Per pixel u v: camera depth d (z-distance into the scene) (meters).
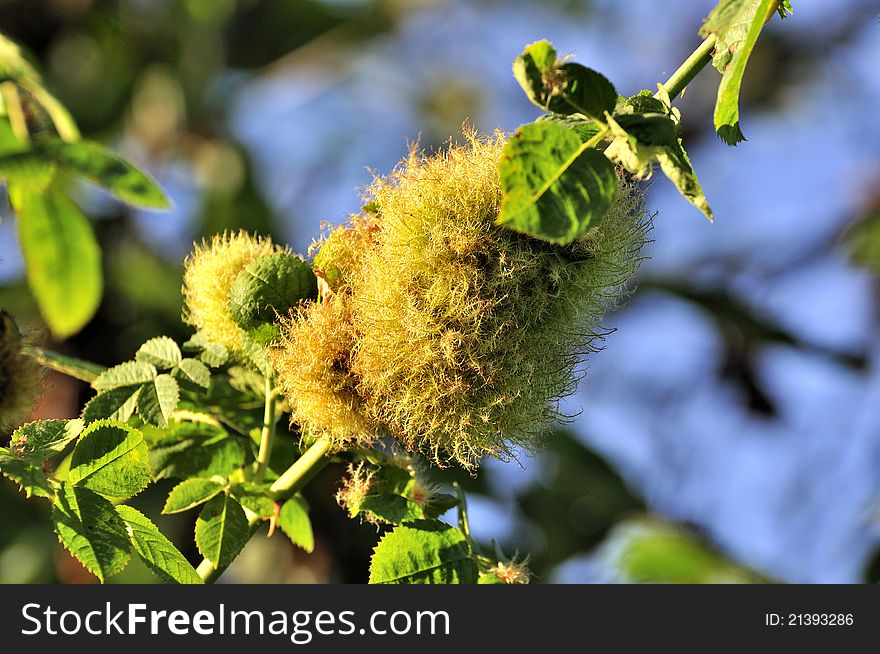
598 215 2.08
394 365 2.47
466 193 2.45
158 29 7.32
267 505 2.67
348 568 5.03
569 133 2.12
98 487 2.37
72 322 3.23
